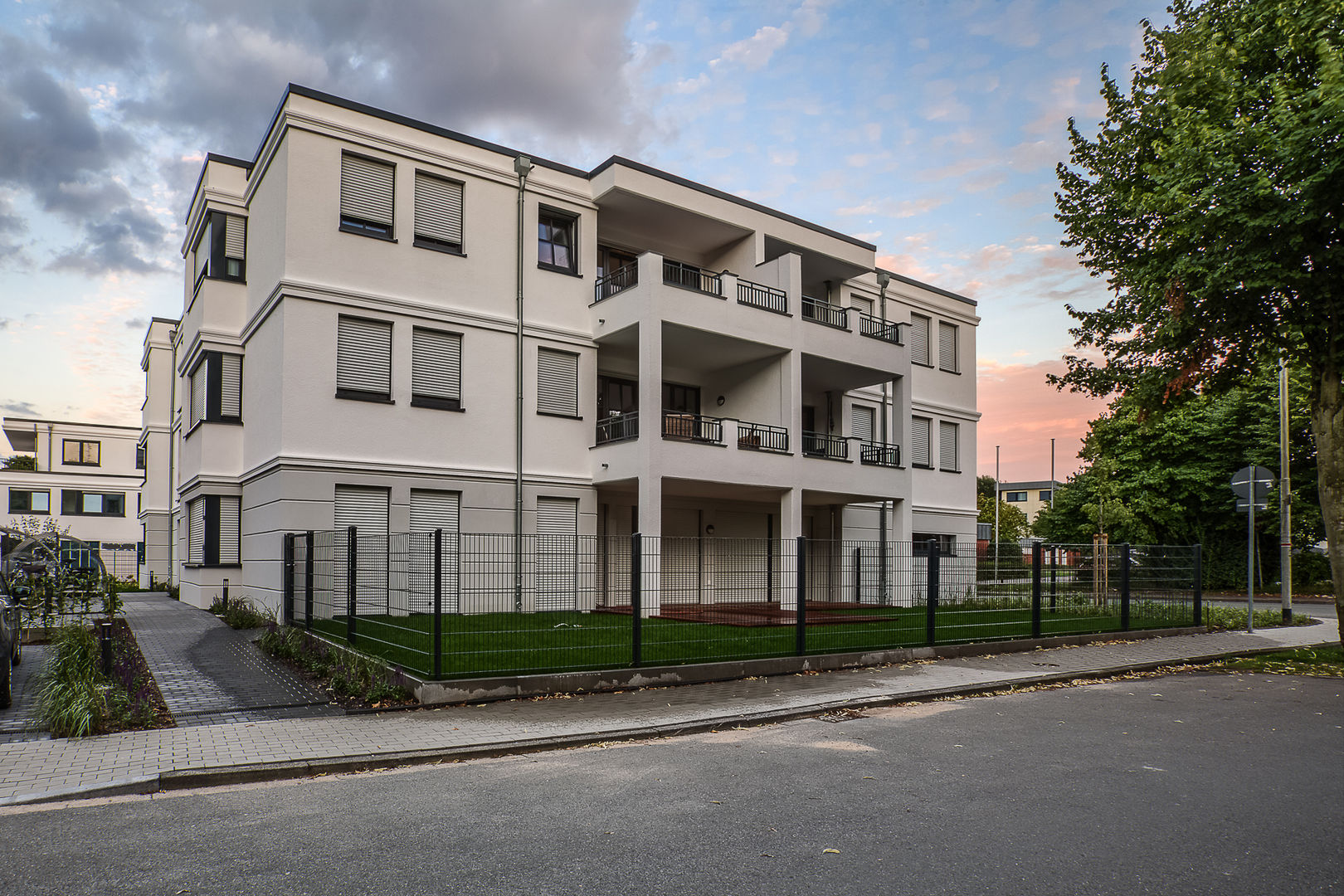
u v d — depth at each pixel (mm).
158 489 27844
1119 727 7719
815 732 7438
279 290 15086
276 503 14914
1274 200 11188
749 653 10609
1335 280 11812
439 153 16719
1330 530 12922
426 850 4328
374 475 15539
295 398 14812
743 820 4852
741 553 10719
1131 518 34000
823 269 22734
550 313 18000
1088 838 4578
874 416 25203
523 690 8609
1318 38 11688
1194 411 34156
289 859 4207
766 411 19484
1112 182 14727
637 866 4098
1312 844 4527
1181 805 5242
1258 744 7039
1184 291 12562
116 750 6336
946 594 12227
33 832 4652
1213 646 13695
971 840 4512
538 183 17953
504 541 15914
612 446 17578
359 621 10750
